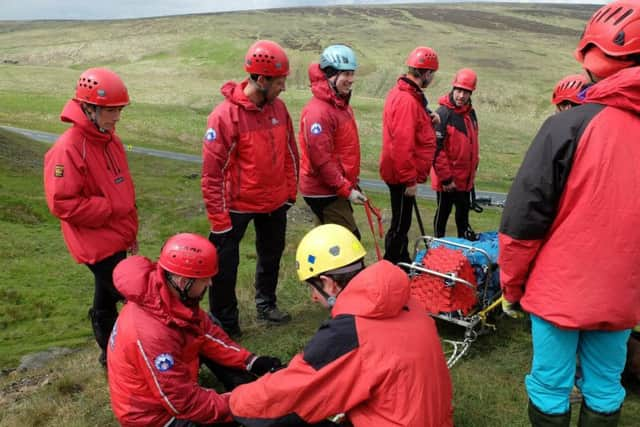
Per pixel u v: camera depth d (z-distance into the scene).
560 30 169.62
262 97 4.80
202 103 67.94
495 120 65.56
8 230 12.53
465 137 6.77
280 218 5.38
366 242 10.36
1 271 9.70
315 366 2.84
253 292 6.71
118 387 3.65
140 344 3.50
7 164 19.77
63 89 76.69
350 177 5.57
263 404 2.96
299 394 2.86
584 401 3.20
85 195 4.50
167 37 147.25
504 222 2.96
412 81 5.77
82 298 8.88
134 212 4.83
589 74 2.98
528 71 103.44
